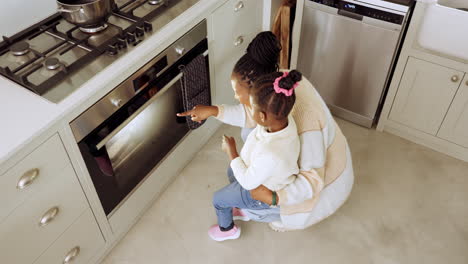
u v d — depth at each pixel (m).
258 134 1.44
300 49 2.62
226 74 2.44
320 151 1.51
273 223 2.00
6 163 1.31
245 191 1.73
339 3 2.27
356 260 2.04
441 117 2.40
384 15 2.17
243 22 2.38
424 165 2.47
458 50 2.11
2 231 1.42
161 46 1.75
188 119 2.16
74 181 1.62
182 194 2.33
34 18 1.87
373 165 2.47
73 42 1.68
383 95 2.70
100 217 1.87
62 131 1.46
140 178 2.04
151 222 2.20
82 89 1.50
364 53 2.37
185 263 2.04
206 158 2.51
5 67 1.50
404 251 2.07
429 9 2.07
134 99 1.75
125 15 1.81
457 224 2.17
